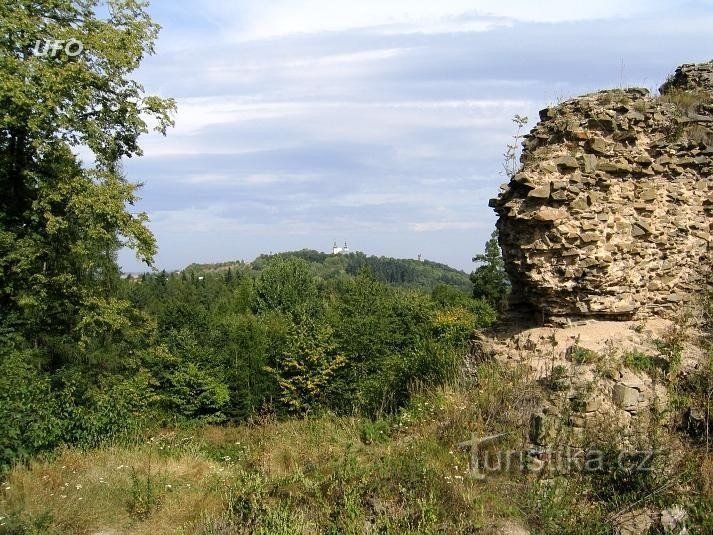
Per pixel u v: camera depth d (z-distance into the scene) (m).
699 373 7.24
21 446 8.38
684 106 9.02
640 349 7.57
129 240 13.66
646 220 8.24
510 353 8.20
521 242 8.07
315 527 5.70
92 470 7.96
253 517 6.04
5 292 13.26
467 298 29.70
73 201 12.81
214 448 11.98
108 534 6.46
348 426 8.67
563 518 5.61
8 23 11.95
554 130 8.38
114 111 14.43
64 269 14.41
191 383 22.30
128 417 11.41
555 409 6.88
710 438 6.75
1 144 13.51
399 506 5.85
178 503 6.96
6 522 6.26
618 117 8.22
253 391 23.23
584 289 7.88
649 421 6.86
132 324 16.48
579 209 7.79
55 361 15.20
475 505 5.73
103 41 13.37
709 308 8.31
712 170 8.81
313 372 21.86
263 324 27.14
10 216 13.61
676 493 5.97
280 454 7.74
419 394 8.63
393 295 30.52
